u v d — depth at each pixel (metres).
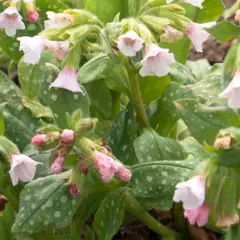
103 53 0.27
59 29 0.24
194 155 0.27
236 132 0.21
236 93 0.22
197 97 0.27
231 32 0.22
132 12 0.26
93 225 0.26
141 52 0.26
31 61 0.24
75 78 0.24
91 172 0.25
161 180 0.25
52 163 0.23
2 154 0.25
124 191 0.26
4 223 0.27
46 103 0.26
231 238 0.23
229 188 0.22
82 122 0.23
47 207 0.24
